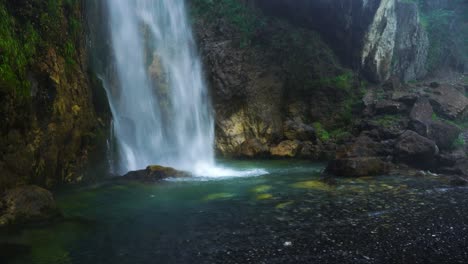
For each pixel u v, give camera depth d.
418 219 7.25
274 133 19.31
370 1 21.05
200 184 10.83
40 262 5.37
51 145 9.52
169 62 18.47
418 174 12.16
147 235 6.49
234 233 6.54
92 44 13.84
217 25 20.28
